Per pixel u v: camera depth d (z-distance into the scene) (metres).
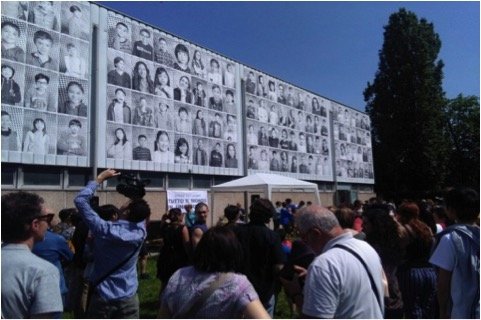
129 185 4.59
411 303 4.00
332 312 2.40
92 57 15.55
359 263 2.52
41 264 2.32
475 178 48.38
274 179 13.35
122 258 3.96
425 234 4.12
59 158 14.05
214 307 2.28
